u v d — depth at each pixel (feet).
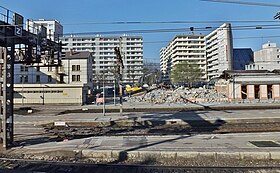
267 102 145.07
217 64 352.08
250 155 38.42
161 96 168.86
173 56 414.00
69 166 36.52
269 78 163.53
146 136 53.16
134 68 368.27
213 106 122.42
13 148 47.09
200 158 38.91
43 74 211.20
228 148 41.37
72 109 120.98
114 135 57.88
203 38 402.93
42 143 50.93
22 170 35.12
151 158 39.50
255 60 337.52
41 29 55.52
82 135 60.49
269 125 72.54
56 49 62.59
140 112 105.29
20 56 55.62
